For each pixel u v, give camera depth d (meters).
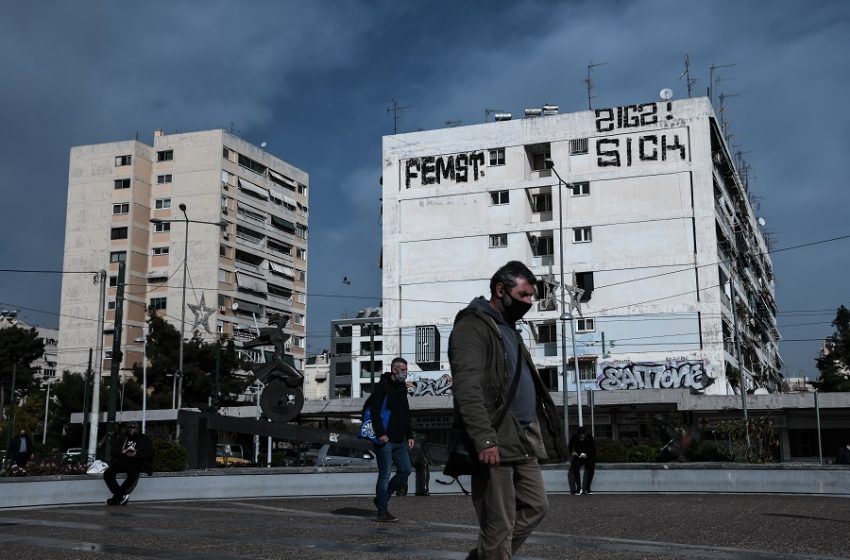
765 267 80.19
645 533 8.29
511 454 4.22
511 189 53.19
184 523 9.05
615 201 51.06
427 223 54.53
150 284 76.31
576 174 51.97
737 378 50.06
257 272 79.88
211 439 16.89
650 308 49.25
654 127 51.06
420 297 53.84
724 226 52.72
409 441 9.49
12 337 72.62
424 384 52.62
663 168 50.53
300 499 13.93
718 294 48.28
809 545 7.30
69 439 62.59
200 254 75.38
